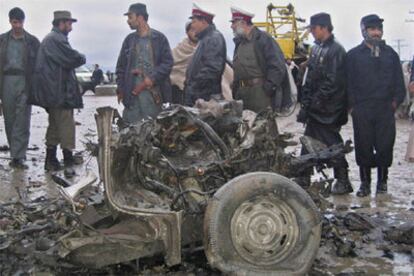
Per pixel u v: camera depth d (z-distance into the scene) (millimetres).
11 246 5246
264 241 4941
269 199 4945
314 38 8484
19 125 10219
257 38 8242
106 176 4934
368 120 8211
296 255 4996
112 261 4875
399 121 17672
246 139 5574
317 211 5086
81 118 19703
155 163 5211
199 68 8469
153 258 5457
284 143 5711
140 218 5035
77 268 5273
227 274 4852
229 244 4844
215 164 5367
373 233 6395
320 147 6406
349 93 8305
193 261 5477
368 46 8250
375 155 8336
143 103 9125
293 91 8445
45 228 5371
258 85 8242
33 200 6996
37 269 5254
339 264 5562
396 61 8297
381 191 8438
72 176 9219
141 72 9094
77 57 9797
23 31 10156
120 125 5555
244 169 5465
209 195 5191
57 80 9773
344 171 8375
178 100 10414
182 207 5129
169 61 9203
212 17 8562
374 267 5500
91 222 5285
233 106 5871
